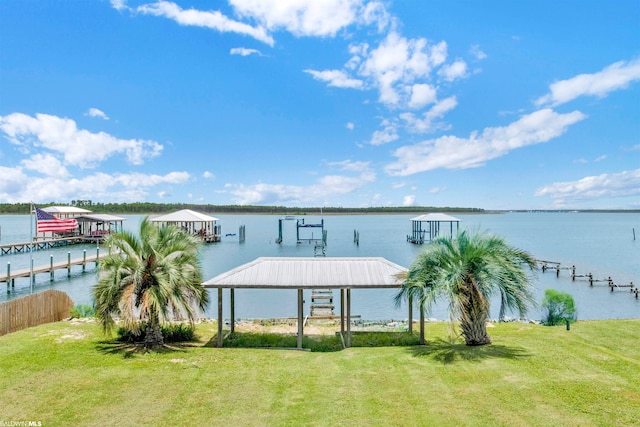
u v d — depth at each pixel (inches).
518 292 431.8
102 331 529.3
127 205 6624.0
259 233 3595.0
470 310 453.7
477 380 345.7
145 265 483.2
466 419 279.6
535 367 372.8
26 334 520.7
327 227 4817.9
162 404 315.3
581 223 5974.4
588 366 374.0
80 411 303.0
